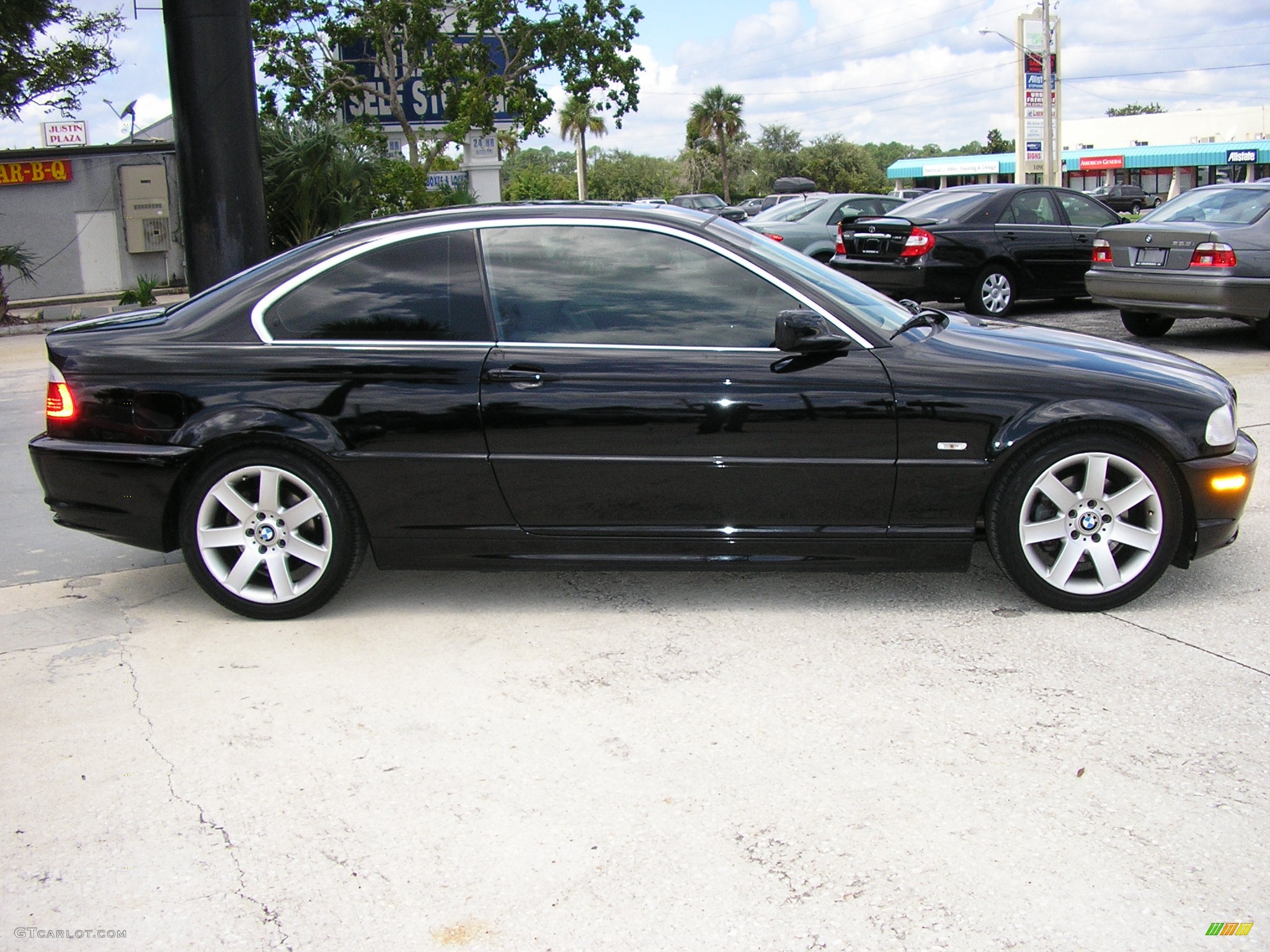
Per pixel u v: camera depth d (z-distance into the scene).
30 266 22.86
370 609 4.44
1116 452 4.02
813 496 4.08
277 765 3.19
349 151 22.53
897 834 2.74
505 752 3.23
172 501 4.26
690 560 4.18
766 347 4.09
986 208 12.15
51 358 4.32
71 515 4.32
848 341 4.07
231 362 4.18
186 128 7.21
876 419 4.01
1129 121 66.88
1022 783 2.96
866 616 4.21
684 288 4.16
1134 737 3.20
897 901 2.49
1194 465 4.01
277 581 4.27
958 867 2.60
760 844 2.72
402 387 4.11
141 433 4.18
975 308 12.16
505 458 4.11
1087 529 4.10
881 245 12.10
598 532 4.16
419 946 2.40
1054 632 3.99
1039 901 2.47
